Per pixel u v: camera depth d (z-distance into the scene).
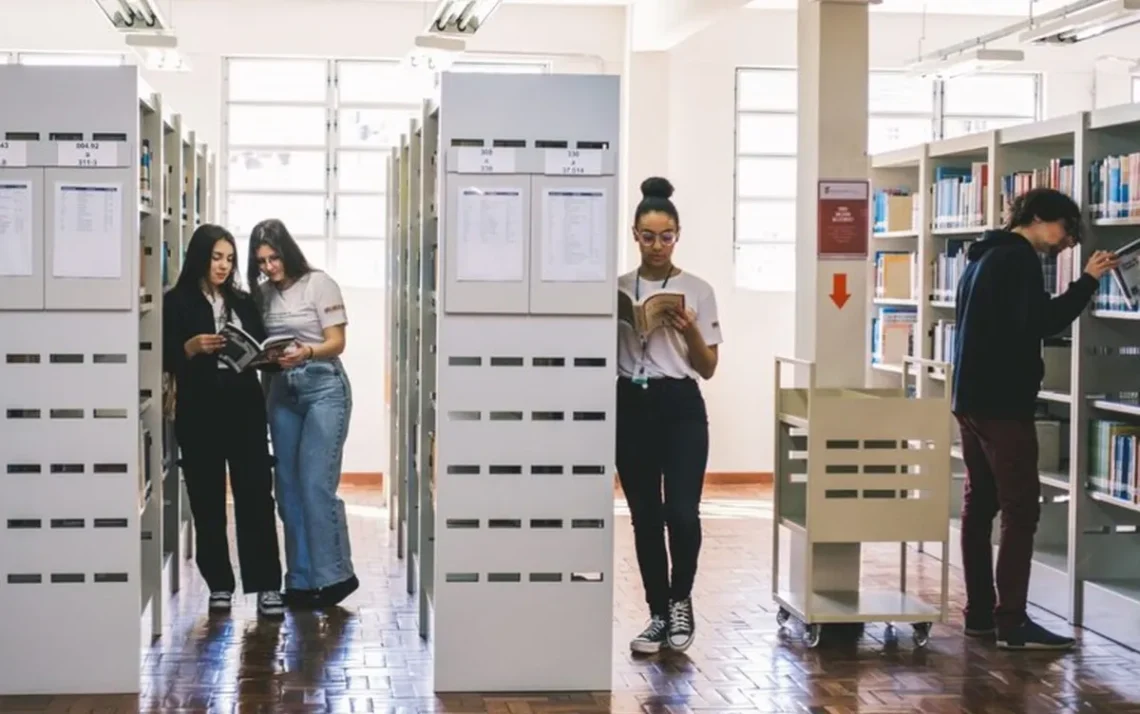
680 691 5.38
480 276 5.26
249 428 6.47
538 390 5.31
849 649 6.05
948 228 8.16
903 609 6.10
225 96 11.49
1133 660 5.92
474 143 5.25
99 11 11.10
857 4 6.41
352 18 11.44
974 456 6.25
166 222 6.87
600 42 11.66
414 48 8.70
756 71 11.77
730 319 11.74
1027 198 6.10
